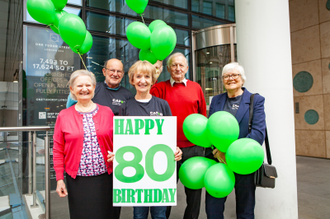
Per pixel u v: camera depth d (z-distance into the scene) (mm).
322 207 2762
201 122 1681
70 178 1544
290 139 2354
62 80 4121
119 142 1557
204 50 5684
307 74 6141
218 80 5656
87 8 4488
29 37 3865
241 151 1435
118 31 4812
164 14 5441
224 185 1506
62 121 1557
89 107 1645
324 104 5793
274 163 2322
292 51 6496
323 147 5816
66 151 1542
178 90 2133
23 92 3828
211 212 1782
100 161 1555
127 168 1559
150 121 1583
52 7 1910
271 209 2305
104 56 4648
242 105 1768
